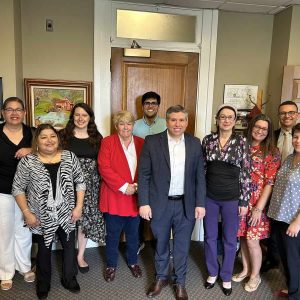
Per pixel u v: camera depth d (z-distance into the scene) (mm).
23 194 2037
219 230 2389
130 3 2900
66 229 2098
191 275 2521
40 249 2100
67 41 2805
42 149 1997
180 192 2094
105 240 2424
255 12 3111
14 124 2111
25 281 2357
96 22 2826
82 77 2883
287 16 2922
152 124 2764
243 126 3150
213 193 2152
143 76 3059
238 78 3211
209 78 3127
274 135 2365
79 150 2307
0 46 2439
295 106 2396
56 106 2840
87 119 2314
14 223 2250
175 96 3143
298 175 1936
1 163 2127
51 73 2811
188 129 3201
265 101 3262
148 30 3051
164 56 3061
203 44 3070
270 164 2146
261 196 2156
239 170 2109
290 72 2844
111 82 3002
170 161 2025
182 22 3090
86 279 2416
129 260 2494
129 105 3074
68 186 2074
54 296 2184
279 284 2416
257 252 2260
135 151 2299
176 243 2174
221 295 2254
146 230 3152
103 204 2295
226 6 2953
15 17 2498
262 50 3207
